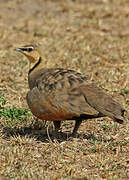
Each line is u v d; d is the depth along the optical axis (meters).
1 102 15.49
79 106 11.55
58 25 26.75
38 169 11.06
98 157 11.77
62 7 30.39
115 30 26.12
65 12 29.47
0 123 13.99
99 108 11.47
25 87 17.59
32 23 26.95
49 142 12.56
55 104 11.74
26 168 10.98
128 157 11.91
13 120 14.13
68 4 31.11
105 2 31.72
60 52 21.64
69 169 10.90
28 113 14.44
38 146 12.40
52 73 12.59
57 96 11.77
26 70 19.39
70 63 20.14
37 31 25.25
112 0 32.09
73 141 12.76
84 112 11.48
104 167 11.24
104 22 27.59
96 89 11.86
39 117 12.31
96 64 20.27
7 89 17.12
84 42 23.34
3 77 18.41
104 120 14.63
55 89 11.88
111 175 10.88
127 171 11.11
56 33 25.17
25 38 24.11
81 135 13.31
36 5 30.72
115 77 18.55
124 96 16.81
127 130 13.85
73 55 21.31
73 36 24.53
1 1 31.27
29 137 13.01
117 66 20.16
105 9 29.88
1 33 24.52
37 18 28.19
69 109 11.59
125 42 23.78
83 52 21.78
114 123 14.36
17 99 16.27
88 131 13.79
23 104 15.70
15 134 13.07
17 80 18.25
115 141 12.96
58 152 12.02
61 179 10.41
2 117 14.25
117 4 31.36
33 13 29.19
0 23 26.75
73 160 11.62
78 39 24.00
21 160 11.48
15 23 26.95
